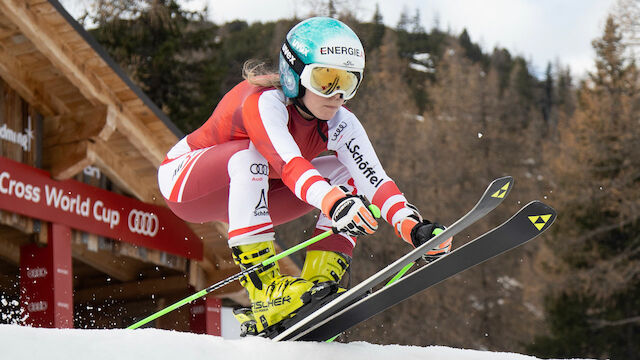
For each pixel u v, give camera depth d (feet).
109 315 33.94
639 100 100.37
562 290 88.69
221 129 8.66
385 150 118.52
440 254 8.40
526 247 101.14
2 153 24.50
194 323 32.48
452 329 93.71
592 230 92.27
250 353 6.98
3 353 5.90
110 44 89.76
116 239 28.17
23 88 24.93
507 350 95.55
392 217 8.75
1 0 21.97
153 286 33.12
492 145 130.62
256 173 8.27
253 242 8.11
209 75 92.84
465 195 118.93
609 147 97.14
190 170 8.79
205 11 97.96
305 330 7.73
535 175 121.19
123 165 28.17
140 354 6.43
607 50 105.70
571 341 86.22
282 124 8.28
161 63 90.53
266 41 107.55
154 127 26.84
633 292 86.12
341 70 8.17
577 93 112.78
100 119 25.23
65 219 26.02
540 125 147.54
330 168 9.36
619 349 84.64
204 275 32.94
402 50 160.66
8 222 24.29
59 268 25.55
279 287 7.85
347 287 9.03
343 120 8.96
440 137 127.65
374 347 7.89
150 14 90.53
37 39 23.22
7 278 32.19
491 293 97.91
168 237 30.48
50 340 6.24
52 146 25.77
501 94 163.63
